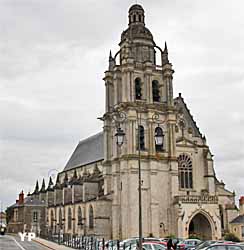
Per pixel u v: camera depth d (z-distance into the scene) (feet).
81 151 433.89
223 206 324.39
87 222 324.60
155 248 151.94
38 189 476.13
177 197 287.89
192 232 301.63
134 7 329.72
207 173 310.45
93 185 339.98
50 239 291.79
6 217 518.78
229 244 114.93
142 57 315.99
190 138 314.35
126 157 289.12
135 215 281.74
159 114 303.07
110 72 323.78
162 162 296.92
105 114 319.68
